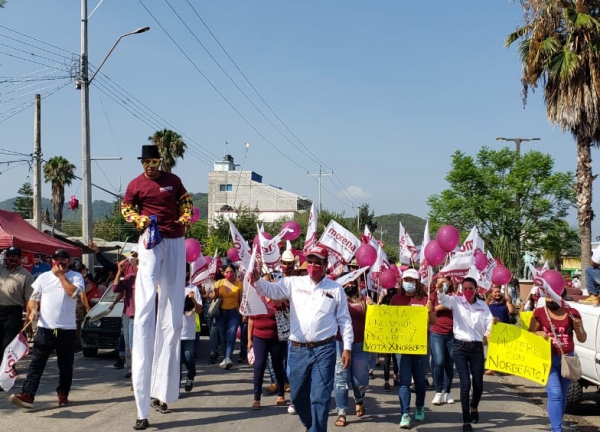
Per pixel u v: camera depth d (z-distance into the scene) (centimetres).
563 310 748
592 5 2102
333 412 895
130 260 1052
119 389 985
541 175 3353
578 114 2064
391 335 807
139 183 803
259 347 874
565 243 3375
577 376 718
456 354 808
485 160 3428
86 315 1365
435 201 3475
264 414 837
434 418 862
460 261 888
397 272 1167
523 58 2208
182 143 4469
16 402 826
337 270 1005
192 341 988
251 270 632
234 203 7169
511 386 1236
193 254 973
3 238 1427
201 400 927
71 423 766
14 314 941
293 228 1079
